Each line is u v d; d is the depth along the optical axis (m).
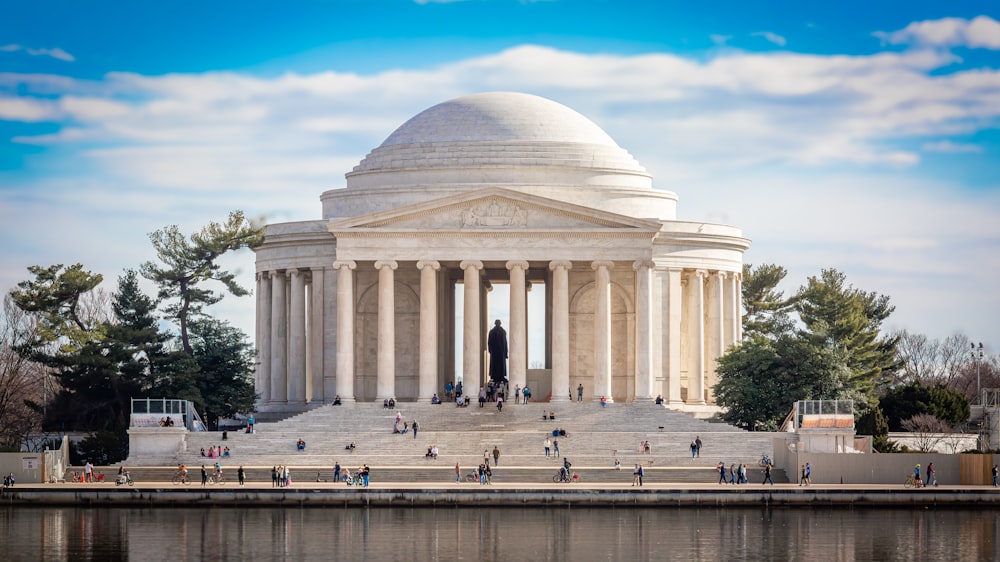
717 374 194.88
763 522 131.62
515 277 188.50
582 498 141.00
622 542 120.88
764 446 169.25
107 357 191.88
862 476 151.50
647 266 188.50
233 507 141.62
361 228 189.50
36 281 196.25
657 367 199.00
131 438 169.38
